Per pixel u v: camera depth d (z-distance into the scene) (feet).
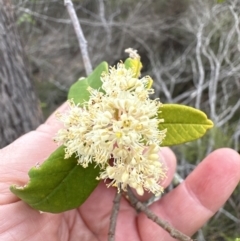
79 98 0.47
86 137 0.38
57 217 0.50
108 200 0.57
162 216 0.56
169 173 0.57
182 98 1.18
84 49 0.62
